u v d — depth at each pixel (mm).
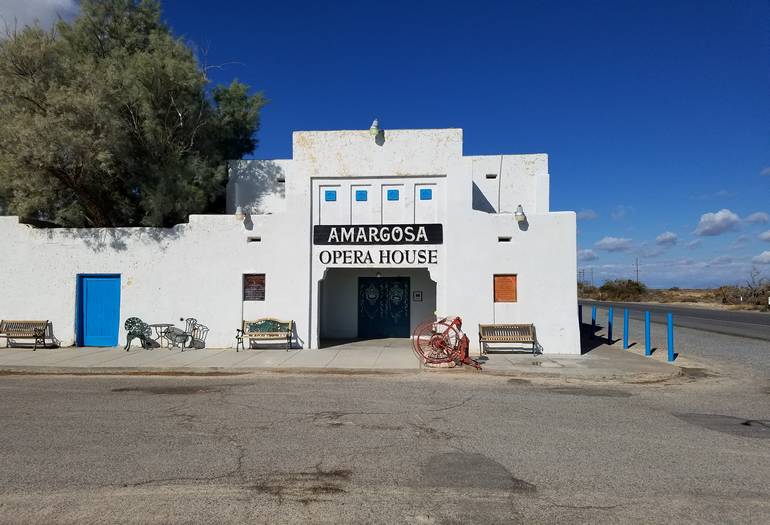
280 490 5031
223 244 15836
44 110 16094
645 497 4914
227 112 22781
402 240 15523
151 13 19797
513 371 12195
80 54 18266
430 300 18297
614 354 15133
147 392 9875
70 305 16016
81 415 7961
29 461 5812
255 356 14188
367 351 15102
